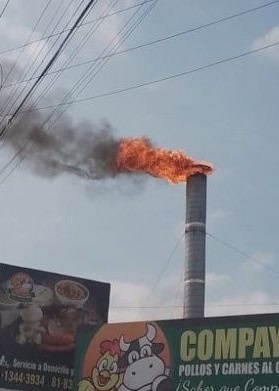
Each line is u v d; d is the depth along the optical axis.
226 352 20.17
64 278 29.89
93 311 30.02
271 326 19.58
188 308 38.12
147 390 21.38
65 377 28.88
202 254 39.19
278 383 19.09
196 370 20.58
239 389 19.69
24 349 28.53
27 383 28.23
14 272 29.08
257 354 19.62
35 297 29.19
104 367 22.44
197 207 39.78
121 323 22.48
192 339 20.91
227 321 20.38
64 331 29.31
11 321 28.61
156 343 21.56
